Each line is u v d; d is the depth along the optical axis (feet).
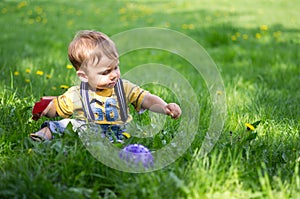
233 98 17.80
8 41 29.89
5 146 11.90
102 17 40.04
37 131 12.76
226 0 50.49
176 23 37.32
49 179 10.07
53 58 24.97
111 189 10.29
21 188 9.60
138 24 36.76
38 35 32.12
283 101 17.80
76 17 39.86
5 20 37.88
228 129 13.78
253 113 15.60
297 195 9.70
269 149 12.04
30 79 19.58
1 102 15.33
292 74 23.15
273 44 30.48
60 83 18.95
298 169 11.13
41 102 12.83
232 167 10.35
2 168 10.68
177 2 48.49
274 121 14.74
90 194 9.78
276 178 10.13
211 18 39.78
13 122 13.37
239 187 9.96
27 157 10.90
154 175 10.07
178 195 9.61
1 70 20.59
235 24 36.73
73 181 10.23
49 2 46.91
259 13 42.50
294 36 33.17
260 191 10.07
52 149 11.14
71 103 12.66
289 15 41.65
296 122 15.06
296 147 12.47
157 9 44.45
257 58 26.61
